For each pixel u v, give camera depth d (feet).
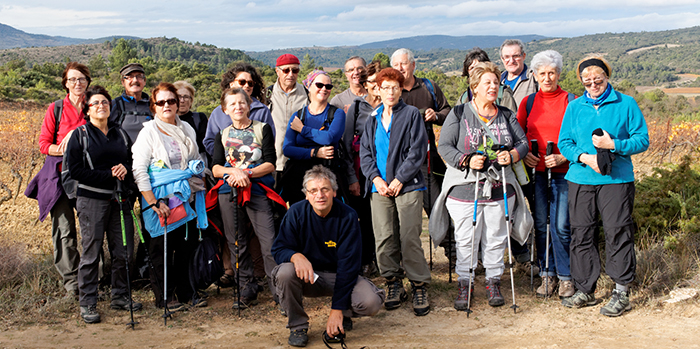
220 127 16.52
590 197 13.96
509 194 14.67
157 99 14.71
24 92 177.06
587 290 14.21
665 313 13.42
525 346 12.04
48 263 17.71
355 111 16.92
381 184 14.70
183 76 365.20
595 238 14.26
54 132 15.60
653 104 175.83
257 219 15.17
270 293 16.76
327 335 12.84
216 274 15.28
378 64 16.10
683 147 44.96
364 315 13.16
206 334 13.50
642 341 11.87
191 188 15.05
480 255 17.57
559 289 15.30
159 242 15.07
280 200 15.35
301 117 16.42
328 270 13.53
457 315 14.49
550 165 14.66
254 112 16.81
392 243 15.11
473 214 14.53
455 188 14.90
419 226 14.71
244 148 15.05
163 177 14.53
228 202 15.20
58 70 349.00
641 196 19.21
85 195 14.11
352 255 12.86
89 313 14.20
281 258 12.96
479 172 14.38
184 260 15.46
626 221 13.48
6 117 78.02
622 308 13.65
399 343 12.69
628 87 234.79
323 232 12.96
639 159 43.52
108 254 17.76
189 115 17.75
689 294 14.08
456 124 14.93
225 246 17.42
